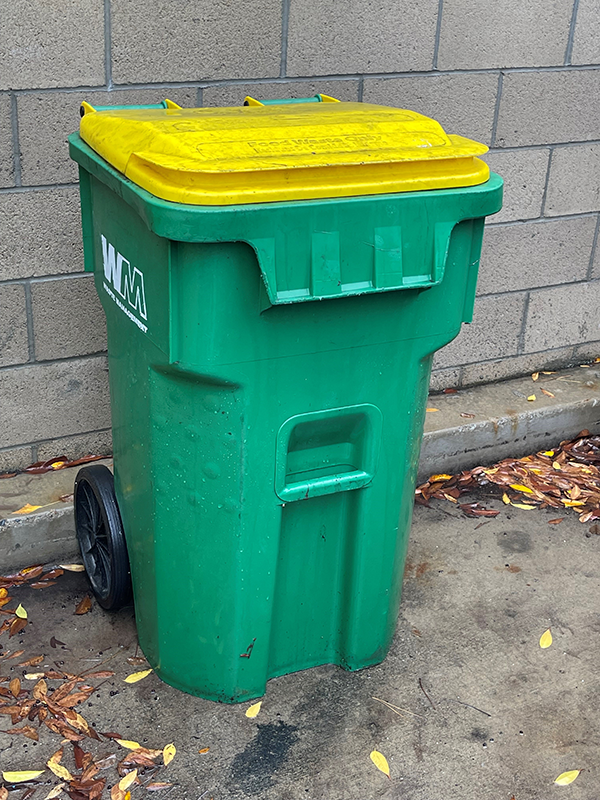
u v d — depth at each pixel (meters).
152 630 2.77
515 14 3.77
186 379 2.26
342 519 2.63
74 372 3.49
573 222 4.33
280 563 2.59
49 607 3.13
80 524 3.24
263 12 3.29
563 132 4.11
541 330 4.51
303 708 2.74
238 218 1.99
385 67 3.61
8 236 3.19
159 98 3.26
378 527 2.63
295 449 2.44
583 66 4.02
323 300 2.19
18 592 3.20
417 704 2.78
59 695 2.72
